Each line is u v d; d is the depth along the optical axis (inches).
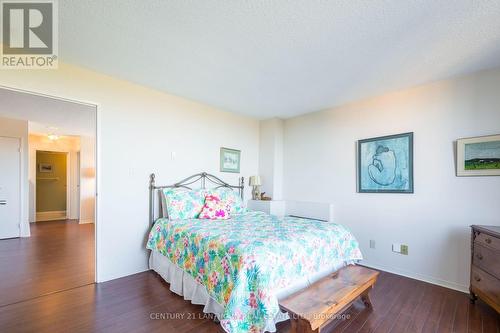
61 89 94.5
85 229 211.8
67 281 103.3
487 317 79.8
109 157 107.0
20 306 83.0
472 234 91.1
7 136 175.6
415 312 83.0
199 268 81.4
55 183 279.6
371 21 67.8
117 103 109.7
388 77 104.7
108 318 76.6
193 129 138.9
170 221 109.5
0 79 83.3
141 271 115.7
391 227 120.0
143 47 83.5
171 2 61.6
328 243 89.0
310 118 157.6
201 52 86.4
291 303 63.3
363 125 132.2
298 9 63.5
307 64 94.0
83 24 70.9
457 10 62.6
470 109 99.8
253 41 79.0
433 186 108.2
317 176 151.8
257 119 175.3
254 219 117.6
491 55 85.5
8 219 176.6
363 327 74.3
